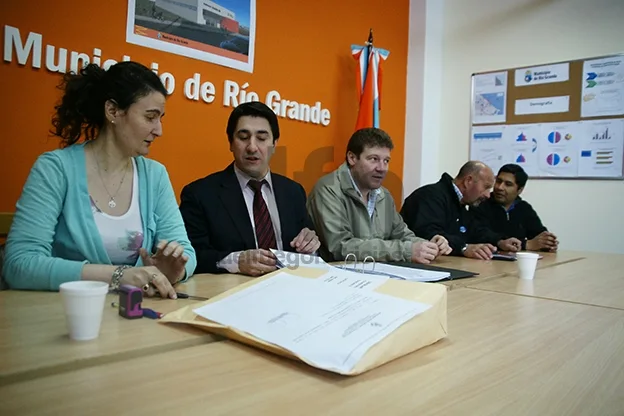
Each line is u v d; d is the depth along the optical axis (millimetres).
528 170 3547
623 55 3160
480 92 3764
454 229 2701
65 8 2029
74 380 554
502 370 640
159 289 1004
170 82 2373
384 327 670
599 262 2098
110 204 1313
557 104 3422
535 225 3209
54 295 1003
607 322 938
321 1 3146
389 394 542
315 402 511
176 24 2393
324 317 713
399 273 1393
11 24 1896
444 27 3934
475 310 1019
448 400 531
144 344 678
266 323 713
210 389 538
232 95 2646
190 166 2488
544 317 968
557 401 541
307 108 3074
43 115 1998
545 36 3469
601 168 3254
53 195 1196
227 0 2604
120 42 2201
